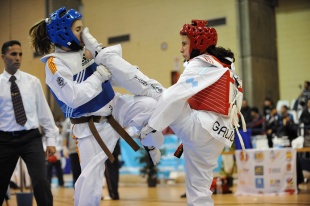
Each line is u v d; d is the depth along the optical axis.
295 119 12.48
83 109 3.48
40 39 3.71
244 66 15.62
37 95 4.98
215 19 16.03
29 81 4.98
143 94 3.53
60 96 3.42
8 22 9.78
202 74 3.51
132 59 17.19
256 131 11.92
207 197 3.64
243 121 3.84
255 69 15.61
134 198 8.79
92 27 17.44
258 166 8.67
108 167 8.61
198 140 3.54
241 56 15.62
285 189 8.55
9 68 4.92
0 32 9.88
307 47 16.16
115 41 17.34
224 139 3.57
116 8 17.28
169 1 16.45
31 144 4.80
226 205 6.89
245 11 15.53
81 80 3.50
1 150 4.74
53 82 3.43
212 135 3.52
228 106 3.58
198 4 16.12
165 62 16.45
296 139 9.80
